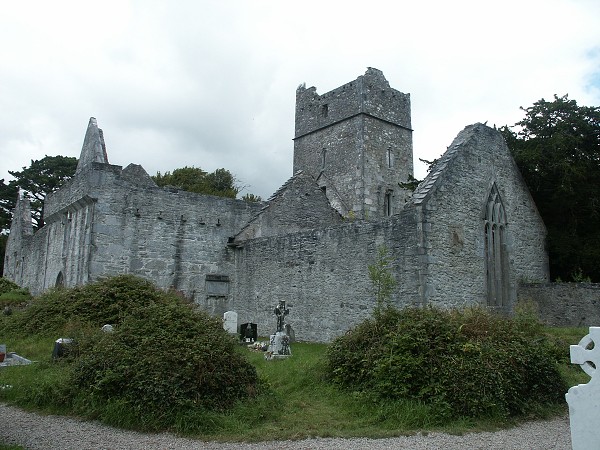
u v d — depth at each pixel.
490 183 17.66
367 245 16.62
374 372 9.01
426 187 15.66
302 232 19.39
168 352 8.41
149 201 21.48
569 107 20.23
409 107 39.56
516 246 18.36
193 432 7.36
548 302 17.47
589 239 19.36
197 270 22.23
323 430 7.53
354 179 35.62
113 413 7.71
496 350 8.96
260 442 7.04
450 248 15.68
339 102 37.69
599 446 4.69
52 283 23.78
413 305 14.68
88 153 24.86
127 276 17.09
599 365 4.76
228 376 8.52
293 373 10.73
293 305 19.41
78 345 10.91
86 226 20.64
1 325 16.34
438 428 7.76
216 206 23.12
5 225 51.50
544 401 8.95
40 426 7.63
